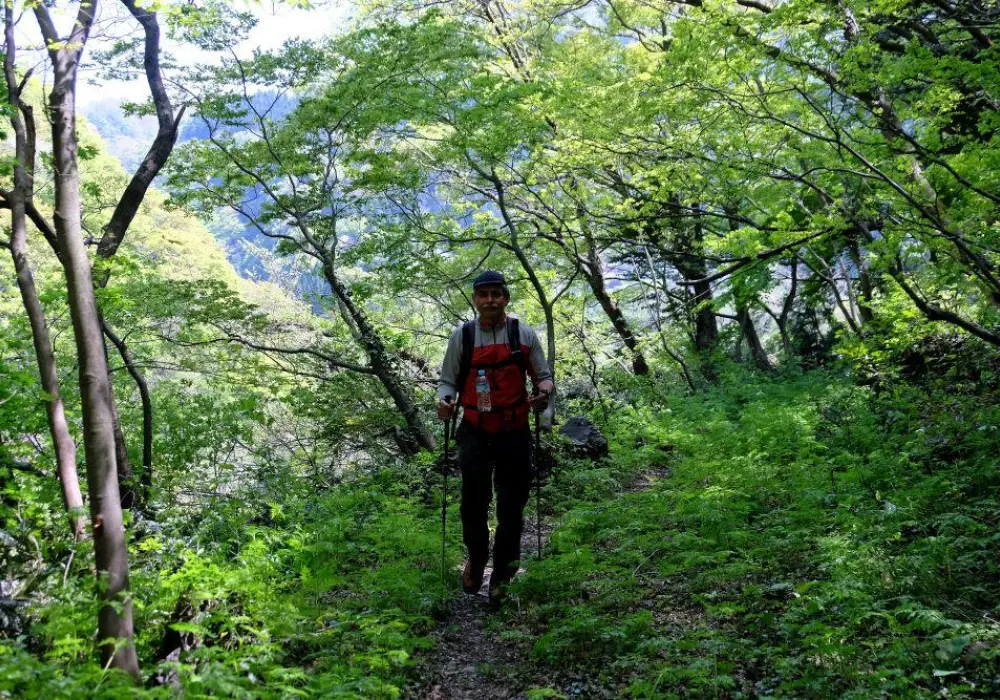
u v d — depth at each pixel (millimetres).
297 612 4699
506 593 5676
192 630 3822
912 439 8172
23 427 7527
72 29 5781
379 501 8500
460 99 11477
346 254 12750
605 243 17781
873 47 7559
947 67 7289
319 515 7867
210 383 12609
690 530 6648
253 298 23562
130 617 3783
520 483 5871
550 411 7836
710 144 10352
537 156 12953
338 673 4133
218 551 5152
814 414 11312
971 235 7762
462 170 14320
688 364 21641
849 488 7168
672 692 3980
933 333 11172
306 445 13141
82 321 3857
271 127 11750
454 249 14586
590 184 15711
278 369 12828
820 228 8742
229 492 8773
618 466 11273
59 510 5562
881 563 4906
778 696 3781
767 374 20875
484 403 5793
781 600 5082
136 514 6660
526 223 16188
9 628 4398
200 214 12336
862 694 3574
